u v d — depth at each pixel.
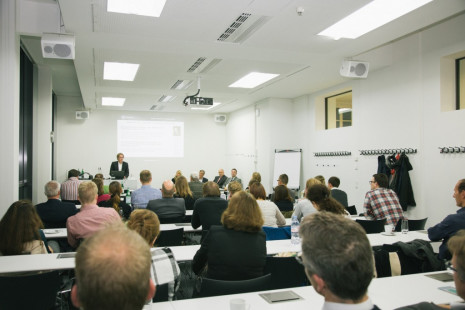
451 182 4.43
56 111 9.99
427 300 1.76
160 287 1.76
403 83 5.20
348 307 0.92
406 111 5.14
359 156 6.19
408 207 5.04
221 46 4.54
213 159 11.38
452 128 4.44
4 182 3.83
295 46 4.54
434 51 4.69
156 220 2.01
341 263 0.90
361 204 6.13
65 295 2.49
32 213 2.51
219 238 2.13
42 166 6.82
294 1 3.27
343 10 3.46
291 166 8.02
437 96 4.64
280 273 2.29
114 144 10.45
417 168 4.93
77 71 5.93
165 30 3.98
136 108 10.16
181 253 2.64
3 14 3.85
